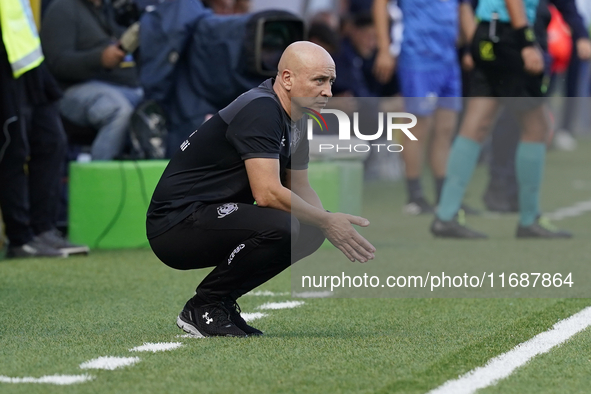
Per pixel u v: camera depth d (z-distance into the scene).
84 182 23.27
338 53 33.25
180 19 24.08
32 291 17.05
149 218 12.73
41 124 21.41
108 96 24.02
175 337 12.78
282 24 24.45
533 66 23.97
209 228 12.23
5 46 19.70
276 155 12.19
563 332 13.17
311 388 9.93
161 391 9.80
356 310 15.29
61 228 25.12
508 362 11.23
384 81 30.34
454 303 16.00
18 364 11.05
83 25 24.28
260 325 13.91
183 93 24.55
